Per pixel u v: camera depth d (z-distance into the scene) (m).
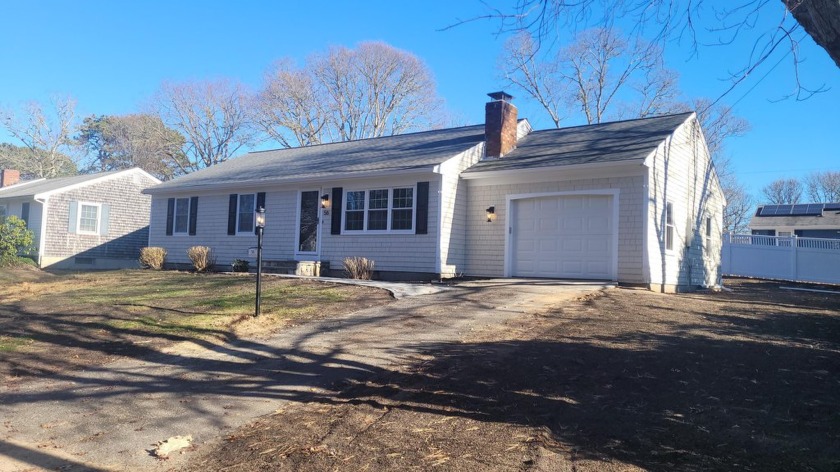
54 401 6.40
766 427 4.86
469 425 5.15
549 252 15.22
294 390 6.46
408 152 18.22
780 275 23.50
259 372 7.17
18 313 10.88
